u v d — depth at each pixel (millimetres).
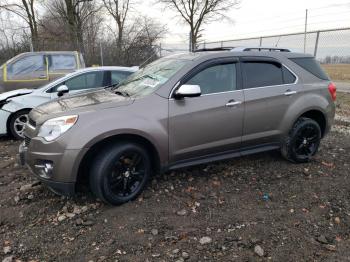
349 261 2740
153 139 3564
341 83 13914
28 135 3605
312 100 4645
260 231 3137
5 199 3795
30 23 20375
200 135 3885
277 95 4359
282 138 4547
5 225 3270
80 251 2857
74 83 6773
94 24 21031
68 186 3299
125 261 2723
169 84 3727
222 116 3969
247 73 4223
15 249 2895
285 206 3613
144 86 3979
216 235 3070
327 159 5027
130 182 3650
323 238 3023
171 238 3023
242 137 4211
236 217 3375
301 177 4359
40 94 6559
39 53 9211
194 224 3246
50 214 3461
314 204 3666
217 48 4586
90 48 19219
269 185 4117
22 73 8961
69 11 19844
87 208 3551
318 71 4891
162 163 3744
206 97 3883
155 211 3477
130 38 19625
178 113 3697
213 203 3658
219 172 4469
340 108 9516
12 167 4848
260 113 4254
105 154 3381
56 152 3227
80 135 3236
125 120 3410
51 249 2891
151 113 3570
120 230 3150
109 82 7031
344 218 3391
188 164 3941
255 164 4754
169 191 3918
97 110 3400
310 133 4766
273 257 2779
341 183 4191
